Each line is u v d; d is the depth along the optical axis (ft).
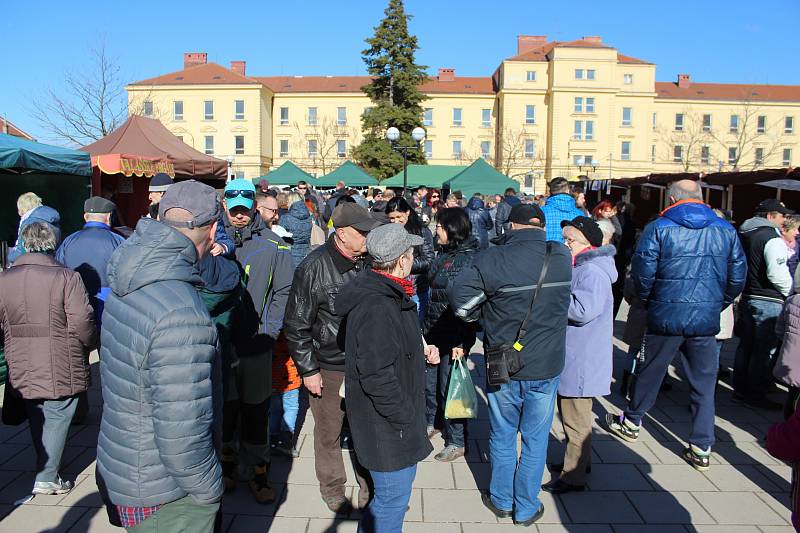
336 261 11.33
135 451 6.62
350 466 14.12
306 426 16.69
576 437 12.73
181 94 189.16
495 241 13.73
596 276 12.29
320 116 201.26
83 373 12.55
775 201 19.06
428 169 80.94
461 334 14.66
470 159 199.00
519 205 11.64
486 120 200.13
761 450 15.17
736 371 18.78
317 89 204.95
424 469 14.07
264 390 12.25
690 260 13.56
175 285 6.70
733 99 207.72
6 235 29.89
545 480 13.52
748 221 18.67
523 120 191.31
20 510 11.86
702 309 13.57
